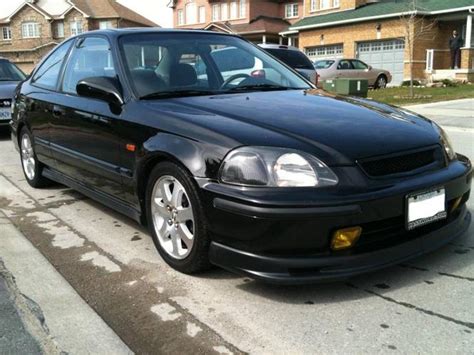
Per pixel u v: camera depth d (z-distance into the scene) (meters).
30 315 3.07
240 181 2.99
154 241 3.74
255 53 4.87
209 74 4.33
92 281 3.50
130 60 4.21
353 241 2.94
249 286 3.33
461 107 12.91
